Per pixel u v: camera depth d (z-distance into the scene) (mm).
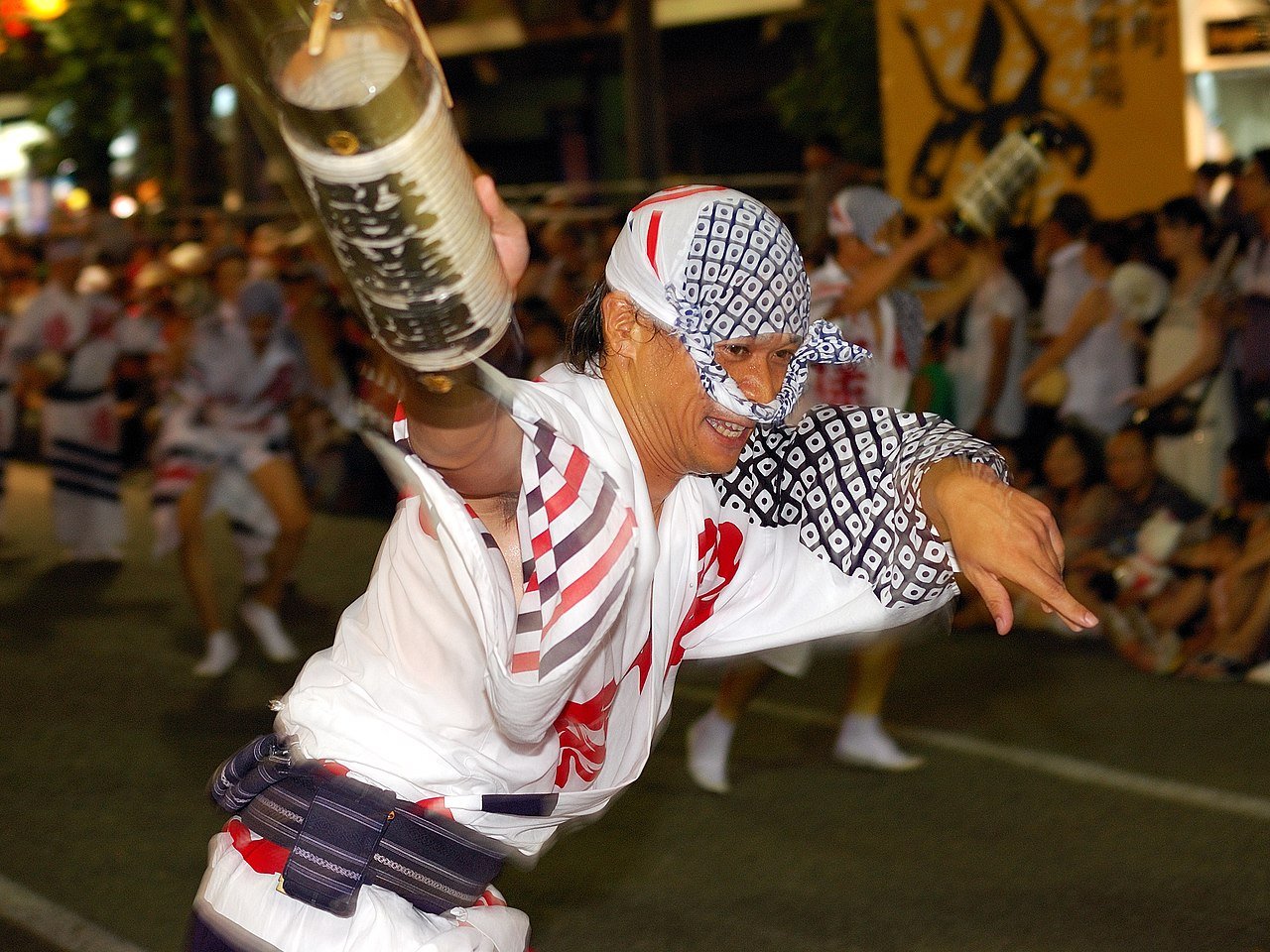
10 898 4191
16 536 9664
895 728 5441
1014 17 7480
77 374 8656
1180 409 6164
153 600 7875
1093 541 6281
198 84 15250
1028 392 6699
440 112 1310
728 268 1685
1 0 16719
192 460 6418
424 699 1801
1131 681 5840
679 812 4730
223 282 6449
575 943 3848
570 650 1632
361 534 8930
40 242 13156
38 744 5547
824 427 2023
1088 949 3734
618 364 1785
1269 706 5457
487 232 1402
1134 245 6434
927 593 1971
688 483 1924
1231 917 3879
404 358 1430
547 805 1859
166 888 4246
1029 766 5016
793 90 12297
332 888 1779
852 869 4262
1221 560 5902
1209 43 9891
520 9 16297
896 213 4957
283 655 6590
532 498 1614
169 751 5434
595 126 18312
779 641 2029
